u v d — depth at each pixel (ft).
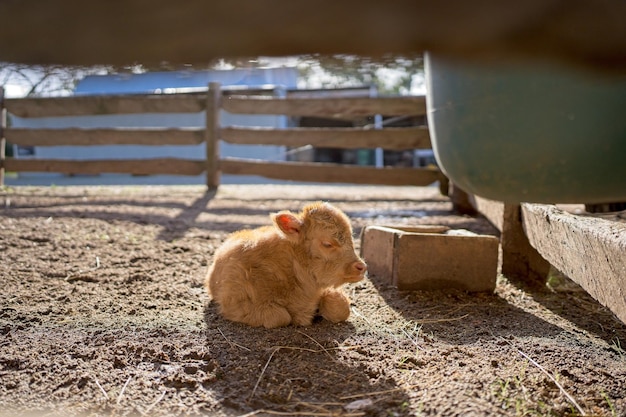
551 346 10.60
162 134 32.40
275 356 9.90
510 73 5.05
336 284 11.60
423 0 2.94
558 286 15.26
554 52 3.39
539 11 3.03
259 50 3.28
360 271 11.41
